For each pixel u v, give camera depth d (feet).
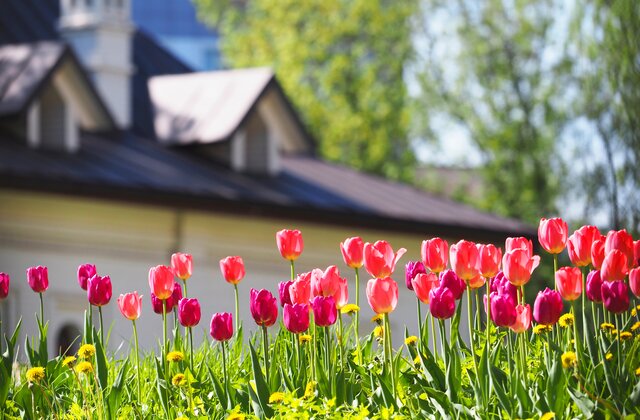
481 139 148.46
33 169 72.13
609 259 17.75
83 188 72.13
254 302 18.81
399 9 153.79
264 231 82.38
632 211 52.21
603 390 17.62
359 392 18.98
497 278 21.02
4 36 92.02
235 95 88.94
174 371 20.53
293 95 155.63
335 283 19.34
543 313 17.37
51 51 79.71
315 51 155.53
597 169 56.13
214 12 173.37
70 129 78.43
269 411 18.33
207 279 79.20
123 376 19.92
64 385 21.62
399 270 88.43
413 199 95.04
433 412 18.04
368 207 87.81
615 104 54.08
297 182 88.89
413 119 155.22
